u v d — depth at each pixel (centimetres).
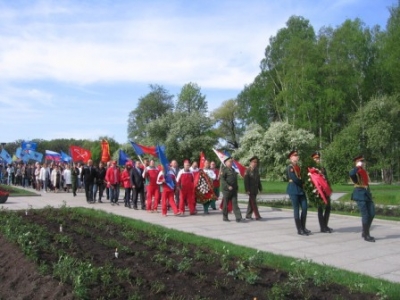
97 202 2189
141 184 1839
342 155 3997
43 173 3092
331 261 857
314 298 586
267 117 6788
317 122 5156
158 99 8500
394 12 5069
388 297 592
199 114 6022
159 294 580
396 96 4500
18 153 4156
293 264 748
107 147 2764
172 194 1617
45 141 10319
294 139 4312
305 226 1295
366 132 4238
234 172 1452
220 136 8712
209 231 1223
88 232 1020
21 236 829
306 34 5981
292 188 1188
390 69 4769
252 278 632
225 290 608
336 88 5069
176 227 1296
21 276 644
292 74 5234
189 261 727
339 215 1572
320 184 1184
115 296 561
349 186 4038
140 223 1230
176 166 1823
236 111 8612
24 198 2416
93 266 666
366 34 5194
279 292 582
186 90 8312
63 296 546
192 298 568
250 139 4638
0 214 1252
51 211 1396
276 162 4397
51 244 844
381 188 3584
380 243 1055
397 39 4797
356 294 606
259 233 1193
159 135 6112
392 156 4253
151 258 765
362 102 5159
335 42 5147
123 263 725
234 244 974
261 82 6712
